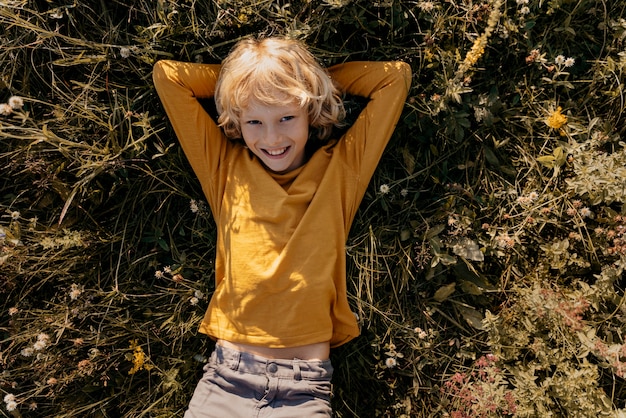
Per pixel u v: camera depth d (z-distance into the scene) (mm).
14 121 1674
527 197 1693
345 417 1791
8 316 1757
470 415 1674
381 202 1733
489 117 1677
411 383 1790
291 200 1561
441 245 1717
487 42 1657
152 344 1800
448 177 1771
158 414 1774
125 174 1704
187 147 1599
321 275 1551
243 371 1535
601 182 1590
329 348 1646
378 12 1648
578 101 1736
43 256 1689
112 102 1699
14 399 1704
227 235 1584
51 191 1738
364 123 1604
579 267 1749
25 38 1650
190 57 1674
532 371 1667
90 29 1686
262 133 1493
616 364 1571
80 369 1712
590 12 1679
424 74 1695
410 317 1778
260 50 1491
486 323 1680
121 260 1784
